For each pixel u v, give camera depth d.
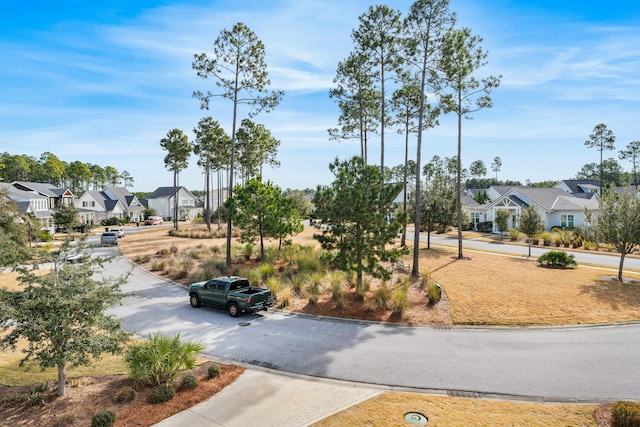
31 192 58.97
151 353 10.31
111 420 8.26
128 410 8.93
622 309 16.56
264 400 9.44
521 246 38.28
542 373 10.99
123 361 12.18
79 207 72.19
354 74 29.70
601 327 14.87
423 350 12.84
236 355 12.62
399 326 15.44
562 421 8.28
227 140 51.31
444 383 10.44
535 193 50.03
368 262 18.78
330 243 19.53
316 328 15.32
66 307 8.91
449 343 13.47
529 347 12.98
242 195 27.48
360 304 18.11
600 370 11.12
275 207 28.19
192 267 27.94
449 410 8.81
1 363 12.03
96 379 10.72
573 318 15.69
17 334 8.82
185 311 17.98
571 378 10.66
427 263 28.05
